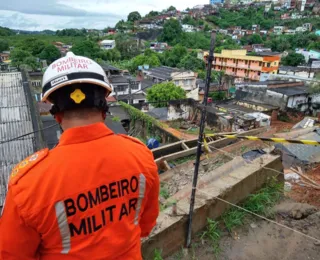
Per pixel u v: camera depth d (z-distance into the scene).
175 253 2.72
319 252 2.77
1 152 7.45
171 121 20.56
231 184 3.26
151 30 78.38
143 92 29.23
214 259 2.67
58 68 0.96
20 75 11.23
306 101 23.44
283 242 2.90
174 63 47.50
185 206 2.88
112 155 0.96
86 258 0.91
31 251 0.91
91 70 0.96
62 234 0.89
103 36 86.06
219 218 3.14
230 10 105.75
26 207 0.85
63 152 0.91
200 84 33.50
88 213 0.90
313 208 3.44
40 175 0.88
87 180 0.90
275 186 3.86
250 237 2.96
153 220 1.23
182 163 5.33
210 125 20.03
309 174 7.82
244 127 18.08
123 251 0.98
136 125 16.14
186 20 91.88
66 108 0.93
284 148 8.97
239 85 27.95
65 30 100.56
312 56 46.22
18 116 8.63
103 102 0.99
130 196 1.00
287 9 101.00
